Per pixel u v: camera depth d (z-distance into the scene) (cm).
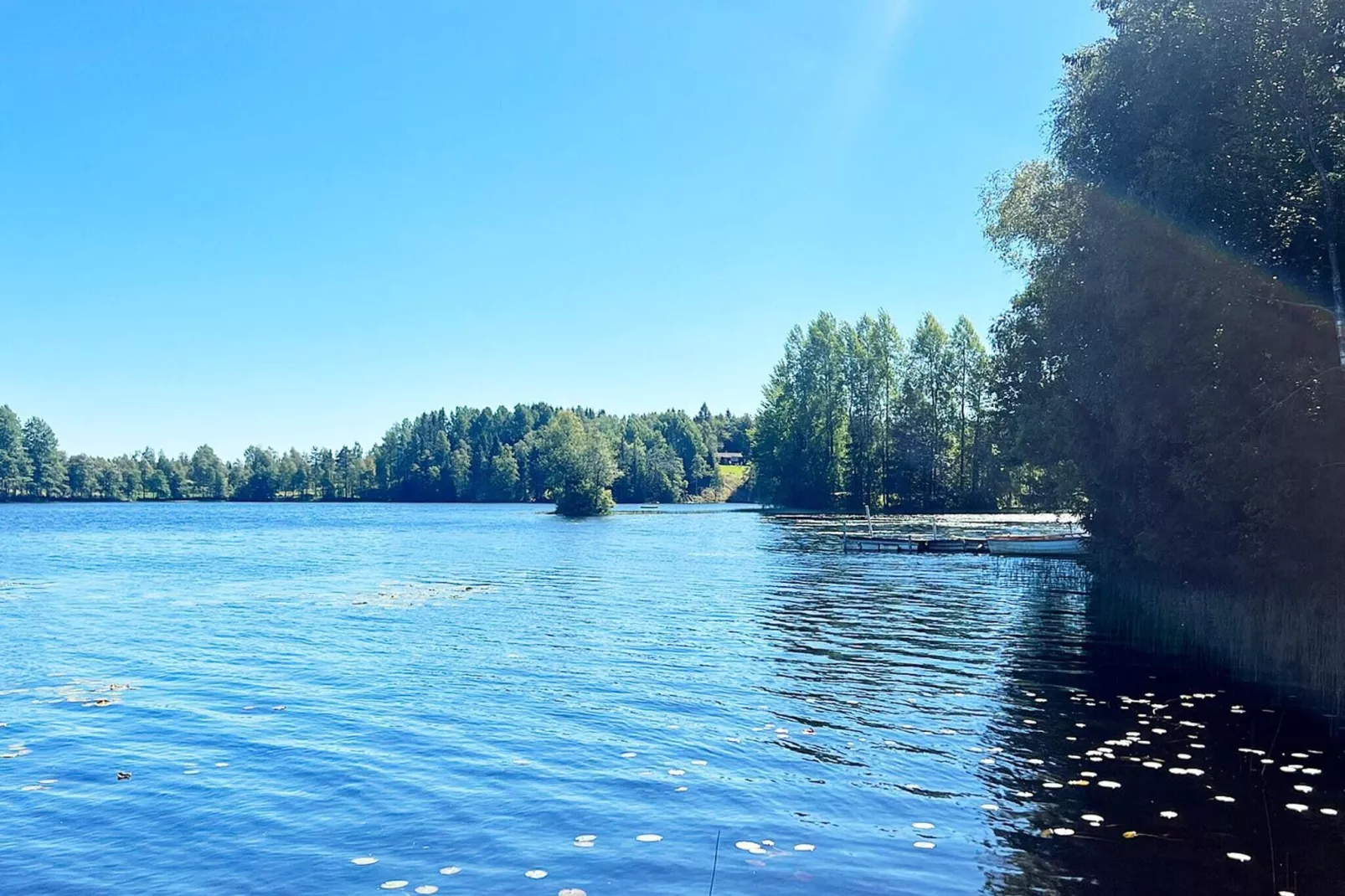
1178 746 1399
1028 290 3656
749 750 1412
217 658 2241
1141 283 2269
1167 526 2512
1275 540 2136
